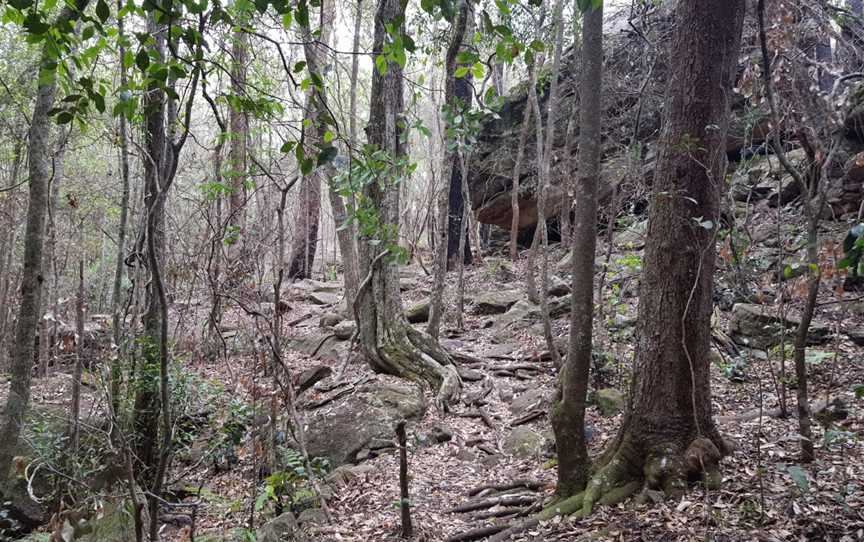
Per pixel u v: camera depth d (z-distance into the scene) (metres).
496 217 15.66
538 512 4.64
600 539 3.95
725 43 4.27
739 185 9.82
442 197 8.66
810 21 6.52
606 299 9.03
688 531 3.82
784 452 4.63
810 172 4.59
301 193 18.81
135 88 2.51
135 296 7.23
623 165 11.05
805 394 4.42
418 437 5.58
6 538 5.21
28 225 4.79
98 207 11.78
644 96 9.91
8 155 9.71
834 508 3.78
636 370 4.66
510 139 14.80
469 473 5.87
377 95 8.17
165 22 2.24
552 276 11.88
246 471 6.04
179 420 6.27
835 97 4.21
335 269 20.02
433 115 18.48
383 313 8.39
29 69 6.82
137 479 5.05
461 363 9.09
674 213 4.39
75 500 5.17
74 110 2.33
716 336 7.30
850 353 6.38
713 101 4.27
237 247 8.67
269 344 5.20
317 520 5.02
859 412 5.25
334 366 9.46
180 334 9.21
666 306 4.46
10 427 4.81
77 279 12.34
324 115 2.67
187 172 10.92
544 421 6.78
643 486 4.42
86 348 8.12
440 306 8.71
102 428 5.89
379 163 3.36
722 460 4.55
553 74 11.03
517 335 10.22
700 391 4.46
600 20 4.15
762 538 3.57
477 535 4.49
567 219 13.60
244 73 5.58
